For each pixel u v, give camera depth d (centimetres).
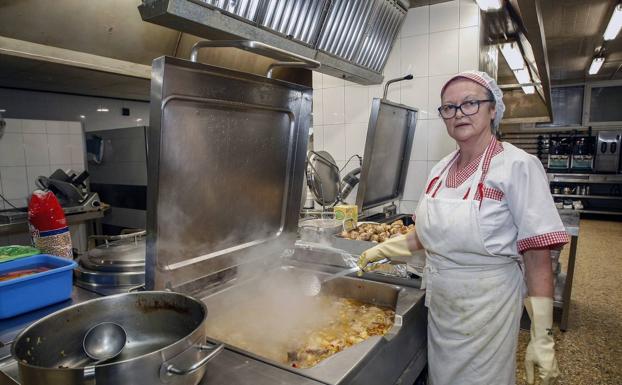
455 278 138
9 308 121
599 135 804
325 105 352
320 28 222
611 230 706
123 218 438
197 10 148
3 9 118
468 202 130
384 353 110
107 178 452
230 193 145
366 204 282
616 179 787
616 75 808
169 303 103
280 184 168
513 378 143
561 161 845
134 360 69
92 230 391
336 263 182
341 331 145
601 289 390
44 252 151
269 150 156
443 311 143
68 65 147
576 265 477
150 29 163
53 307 131
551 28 491
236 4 167
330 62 245
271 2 183
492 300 133
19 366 70
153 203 116
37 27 130
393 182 315
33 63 213
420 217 150
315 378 88
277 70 238
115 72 161
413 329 140
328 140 354
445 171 153
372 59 290
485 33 307
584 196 821
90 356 92
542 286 130
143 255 159
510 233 132
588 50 604
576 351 269
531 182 125
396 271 167
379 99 248
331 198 299
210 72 117
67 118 498
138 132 398
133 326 102
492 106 135
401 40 311
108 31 149
